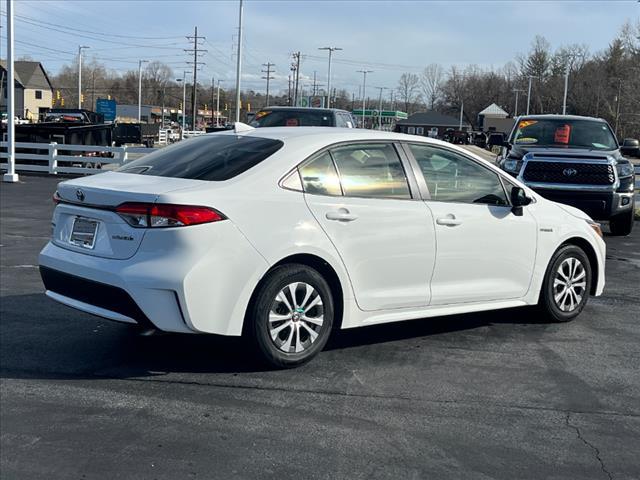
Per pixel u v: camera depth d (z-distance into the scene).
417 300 5.42
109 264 4.57
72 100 123.75
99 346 5.44
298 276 4.83
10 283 7.47
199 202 4.46
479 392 4.70
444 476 3.57
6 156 22.03
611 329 6.28
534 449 3.89
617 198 11.13
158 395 4.51
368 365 5.15
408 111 134.50
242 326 4.66
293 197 4.84
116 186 4.72
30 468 3.59
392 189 5.34
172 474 3.54
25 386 4.62
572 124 12.47
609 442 4.01
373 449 3.84
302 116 14.77
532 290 6.14
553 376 5.03
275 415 4.24
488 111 93.25
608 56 87.12
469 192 5.79
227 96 134.50
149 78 135.88
